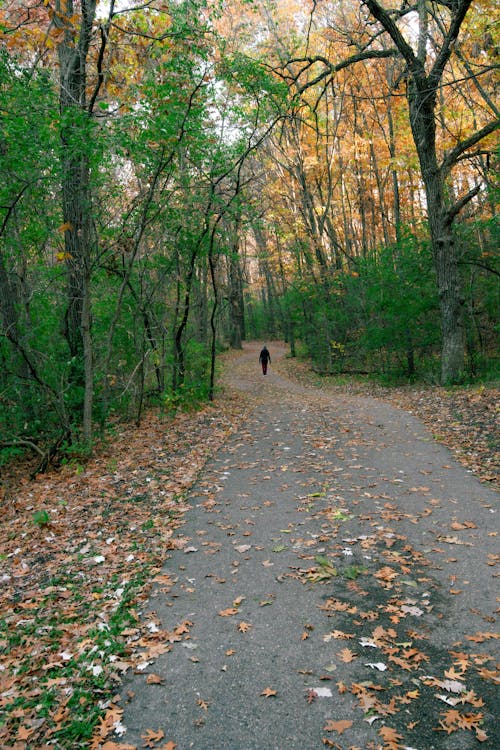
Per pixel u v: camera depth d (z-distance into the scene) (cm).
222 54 1100
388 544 503
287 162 2509
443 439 891
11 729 292
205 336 1919
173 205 1183
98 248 1053
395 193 2144
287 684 315
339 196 3000
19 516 714
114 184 1049
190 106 1004
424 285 1739
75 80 950
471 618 373
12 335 1047
